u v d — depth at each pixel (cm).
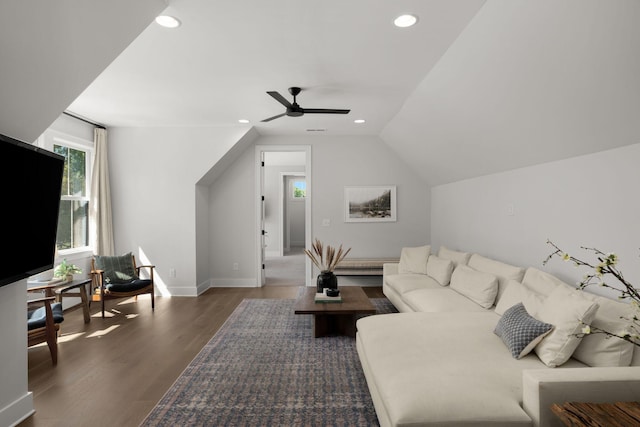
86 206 508
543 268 315
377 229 609
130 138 542
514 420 156
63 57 191
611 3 158
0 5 146
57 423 217
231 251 605
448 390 172
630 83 186
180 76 336
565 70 210
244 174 604
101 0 180
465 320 273
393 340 239
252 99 408
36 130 217
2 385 211
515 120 291
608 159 242
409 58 296
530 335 206
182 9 223
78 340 356
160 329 389
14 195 205
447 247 540
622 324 185
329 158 607
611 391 152
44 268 248
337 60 301
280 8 223
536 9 190
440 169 512
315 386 257
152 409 230
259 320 417
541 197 317
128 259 479
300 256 1012
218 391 251
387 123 521
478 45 249
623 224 231
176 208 545
